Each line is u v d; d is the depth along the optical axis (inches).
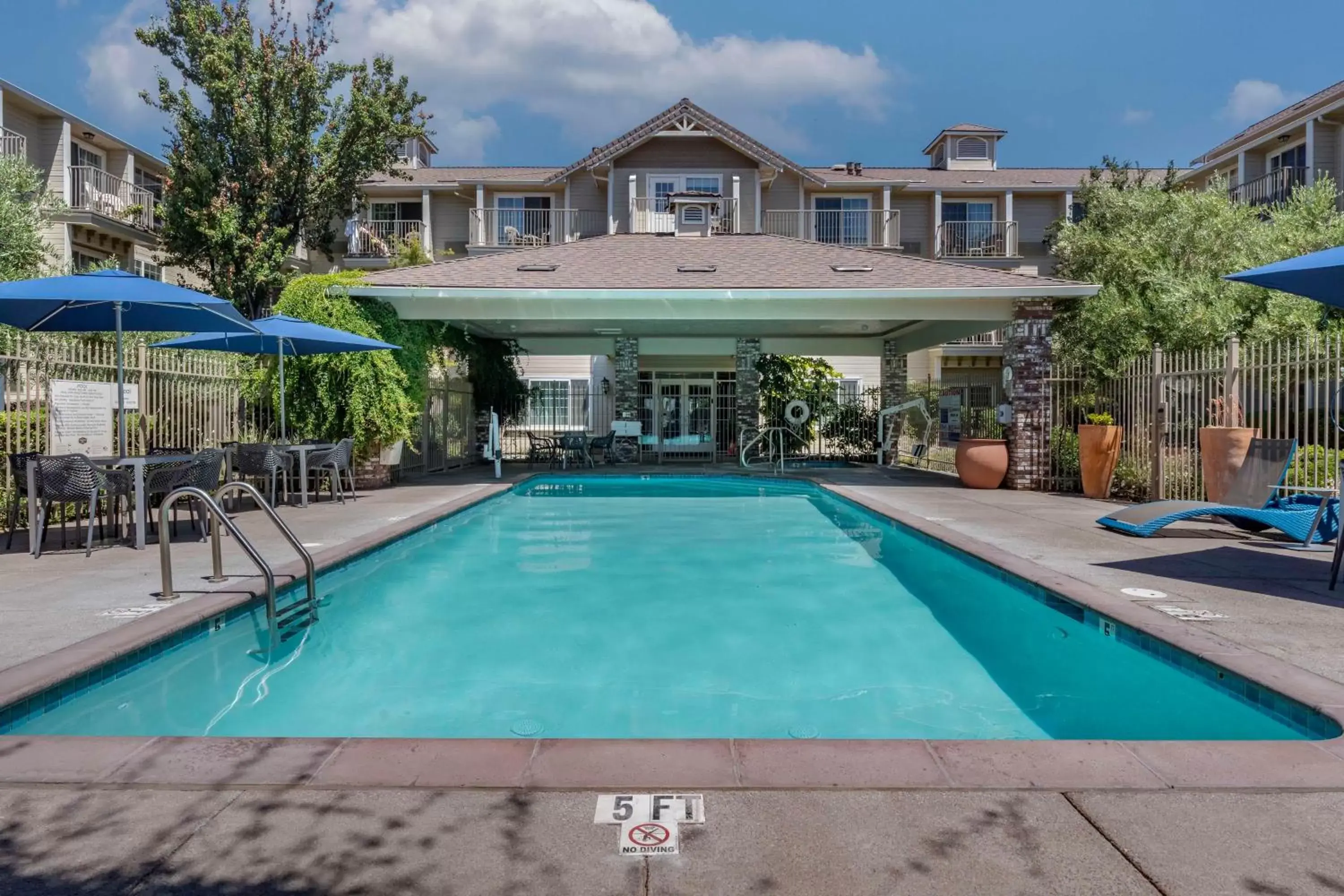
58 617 188.4
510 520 432.1
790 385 876.6
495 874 85.6
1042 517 379.6
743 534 387.5
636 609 243.9
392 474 559.5
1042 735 147.3
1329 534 293.6
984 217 1099.3
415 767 110.0
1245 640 168.6
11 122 850.1
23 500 333.7
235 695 169.6
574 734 149.6
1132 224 677.3
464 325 678.5
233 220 890.7
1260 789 105.1
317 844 91.2
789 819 97.1
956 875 85.7
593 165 979.9
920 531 343.9
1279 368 358.9
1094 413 523.2
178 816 97.2
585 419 956.0
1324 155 851.4
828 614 238.1
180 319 342.0
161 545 209.3
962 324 634.8
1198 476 400.5
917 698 168.2
